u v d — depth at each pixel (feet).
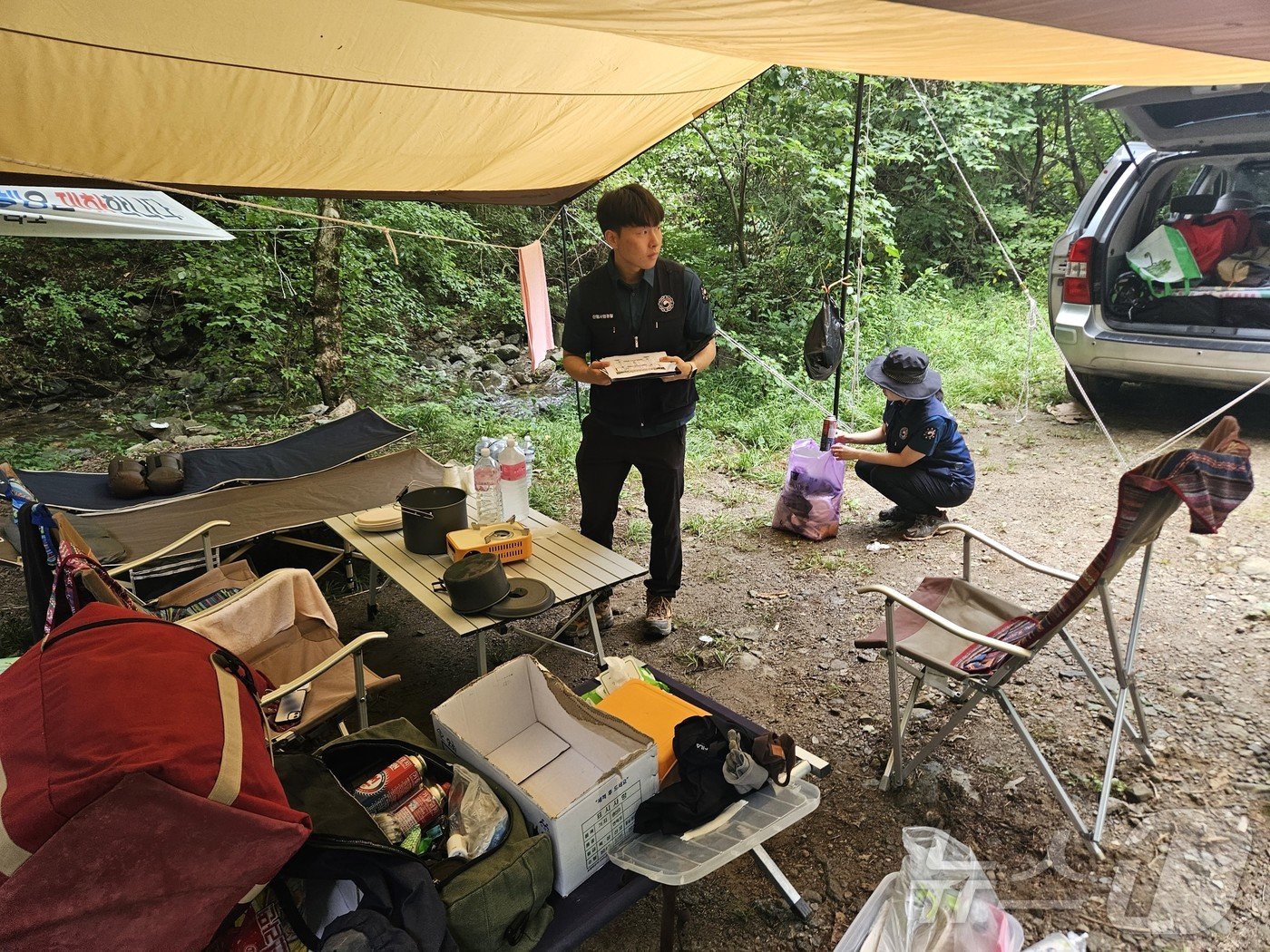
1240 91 13.94
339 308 25.62
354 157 12.55
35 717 4.93
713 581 13.58
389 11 8.19
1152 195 18.10
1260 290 16.33
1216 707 9.44
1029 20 6.35
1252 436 17.51
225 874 4.63
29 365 28.43
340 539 15.16
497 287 35.73
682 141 28.12
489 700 7.21
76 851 4.30
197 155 11.65
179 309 31.53
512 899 5.57
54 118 9.77
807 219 29.12
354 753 6.70
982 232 35.47
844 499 16.62
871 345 25.40
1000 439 19.01
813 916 7.23
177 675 5.32
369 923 4.96
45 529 8.11
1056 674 10.30
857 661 11.05
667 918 6.59
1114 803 8.18
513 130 12.37
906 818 8.25
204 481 15.33
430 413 23.43
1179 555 13.10
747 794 6.72
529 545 10.49
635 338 10.73
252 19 8.03
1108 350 17.76
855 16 6.40
